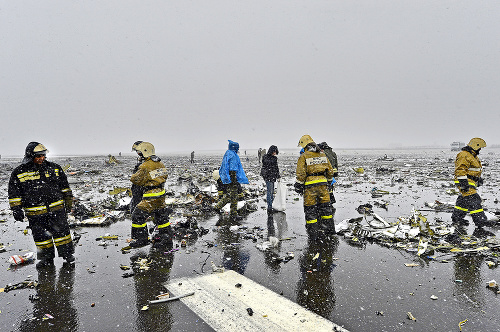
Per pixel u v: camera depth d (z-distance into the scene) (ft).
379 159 106.22
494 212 23.91
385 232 18.71
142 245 18.22
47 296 12.16
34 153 14.35
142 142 18.19
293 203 31.58
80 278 13.82
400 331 9.28
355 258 15.42
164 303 11.44
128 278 13.73
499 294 11.37
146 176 17.48
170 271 14.44
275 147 26.81
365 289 12.05
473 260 14.62
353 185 43.34
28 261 16.20
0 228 23.97
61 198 15.47
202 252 17.04
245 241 18.90
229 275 13.80
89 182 54.03
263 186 44.06
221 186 27.17
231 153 24.39
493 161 89.40
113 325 10.04
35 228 14.94
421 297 11.32
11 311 11.06
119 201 31.19
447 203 27.63
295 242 18.38
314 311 10.58
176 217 25.25
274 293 11.93
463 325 9.53
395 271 13.70
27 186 14.48
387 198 32.12
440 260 14.79
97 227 23.13
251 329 9.64
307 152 19.06
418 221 20.11
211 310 10.85
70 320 10.38
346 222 21.22
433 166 72.84
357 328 9.50
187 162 118.62
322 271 13.91
